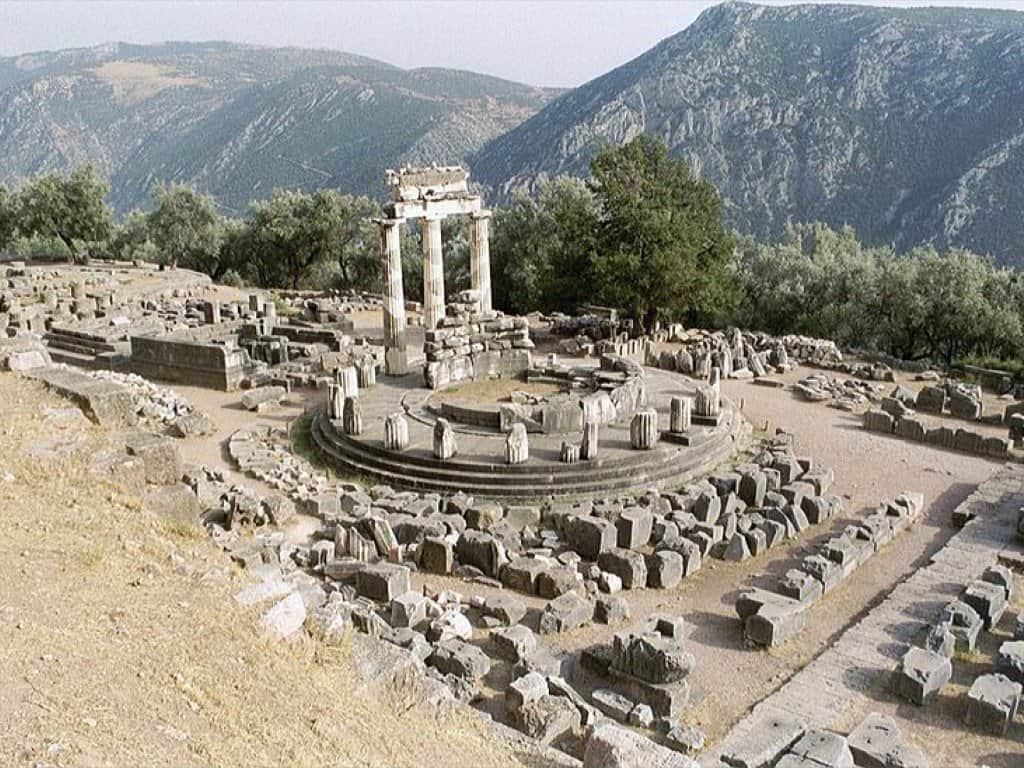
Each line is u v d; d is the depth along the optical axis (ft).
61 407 64.95
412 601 61.05
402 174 128.88
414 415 105.81
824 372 143.23
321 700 35.76
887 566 74.18
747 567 74.13
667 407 110.63
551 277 176.45
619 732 36.27
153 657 34.27
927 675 52.65
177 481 61.16
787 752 44.80
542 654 57.16
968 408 117.50
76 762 26.20
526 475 86.89
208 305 160.86
